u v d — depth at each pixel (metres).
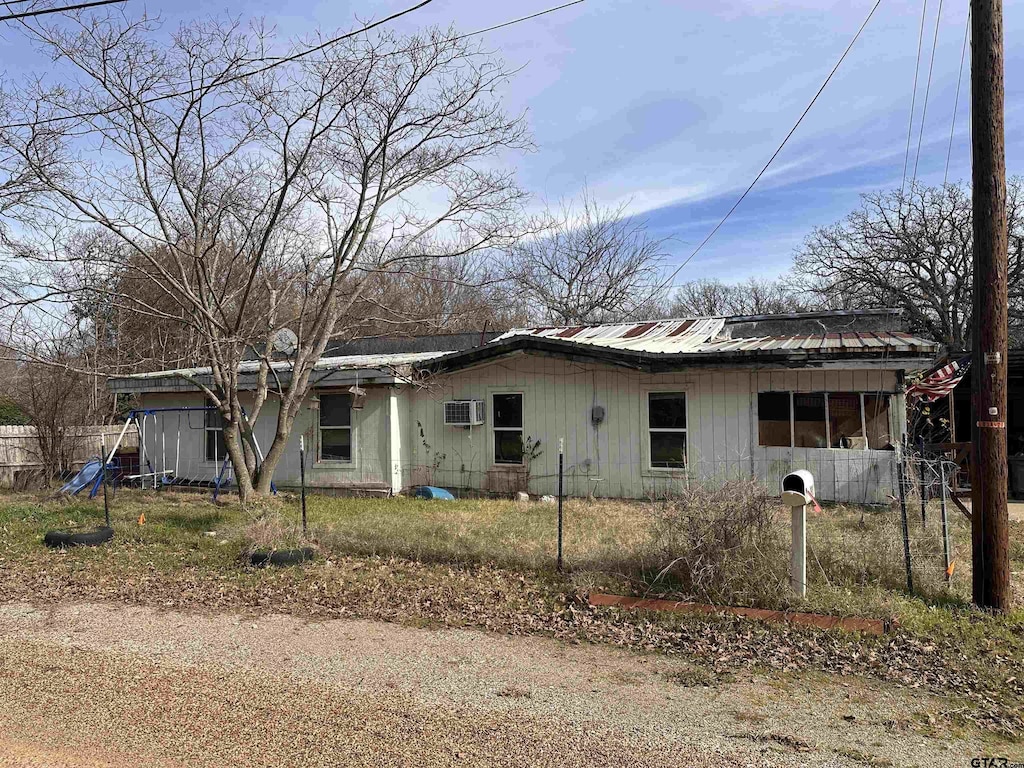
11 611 6.93
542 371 14.02
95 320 19.08
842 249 29.55
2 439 18.06
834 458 11.64
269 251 15.03
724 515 6.49
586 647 5.68
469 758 3.87
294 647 5.76
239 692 4.82
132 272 16.81
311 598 7.11
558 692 4.81
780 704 4.58
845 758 3.88
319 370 14.77
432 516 11.28
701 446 12.70
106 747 4.01
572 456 13.74
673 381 12.94
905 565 6.56
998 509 5.99
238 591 7.39
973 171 6.11
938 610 6.01
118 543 9.65
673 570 6.70
